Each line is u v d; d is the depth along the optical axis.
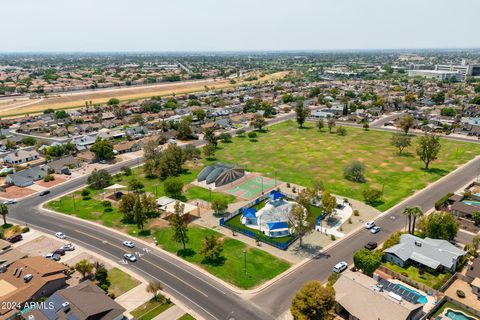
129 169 159.25
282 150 193.12
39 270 82.69
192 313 73.25
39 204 130.88
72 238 105.38
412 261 89.19
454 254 86.81
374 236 102.56
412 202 124.31
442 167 159.12
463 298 75.69
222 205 116.00
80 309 68.75
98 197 135.88
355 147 193.88
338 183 143.75
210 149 179.88
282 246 97.12
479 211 107.06
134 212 108.12
